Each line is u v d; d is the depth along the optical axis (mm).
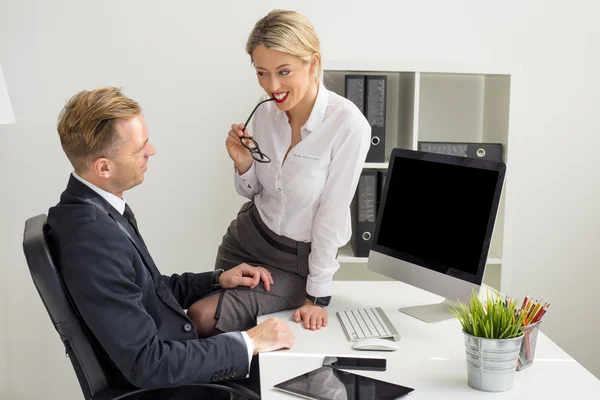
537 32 2957
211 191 2982
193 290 2104
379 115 2660
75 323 1548
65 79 2861
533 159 3035
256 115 2215
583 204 3068
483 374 1444
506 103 2699
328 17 2908
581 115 3016
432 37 2938
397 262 2031
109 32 2854
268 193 2205
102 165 1636
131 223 1766
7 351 2967
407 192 2035
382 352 1686
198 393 1681
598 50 2979
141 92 2896
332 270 2047
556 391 1451
